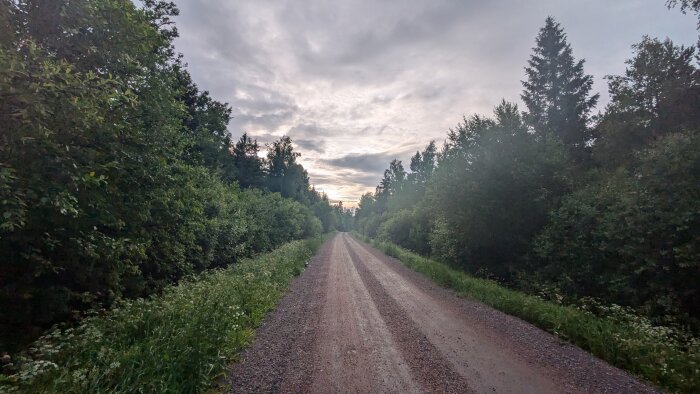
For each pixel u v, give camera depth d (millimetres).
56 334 4648
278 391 4457
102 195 6391
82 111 5020
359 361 5504
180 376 4293
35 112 4410
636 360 5371
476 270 16875
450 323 7828
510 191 15508
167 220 9758
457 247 18172
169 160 9836
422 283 13797
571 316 7500
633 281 8961
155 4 10812
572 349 6191
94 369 3852
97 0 6363
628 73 21234
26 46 4945
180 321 5648
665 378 4910
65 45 6258
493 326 7629
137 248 7359
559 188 15031
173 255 10836
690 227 7883
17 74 4242
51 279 6254
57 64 5059
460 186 16719
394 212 50906
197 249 13430
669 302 7719
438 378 4887
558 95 30422
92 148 6180
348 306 9484
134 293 8672
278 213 33656
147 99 8547
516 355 5828
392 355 5777
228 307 7117
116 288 7551
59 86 4520
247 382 4699
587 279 10570
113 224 6594
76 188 5055
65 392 3510
